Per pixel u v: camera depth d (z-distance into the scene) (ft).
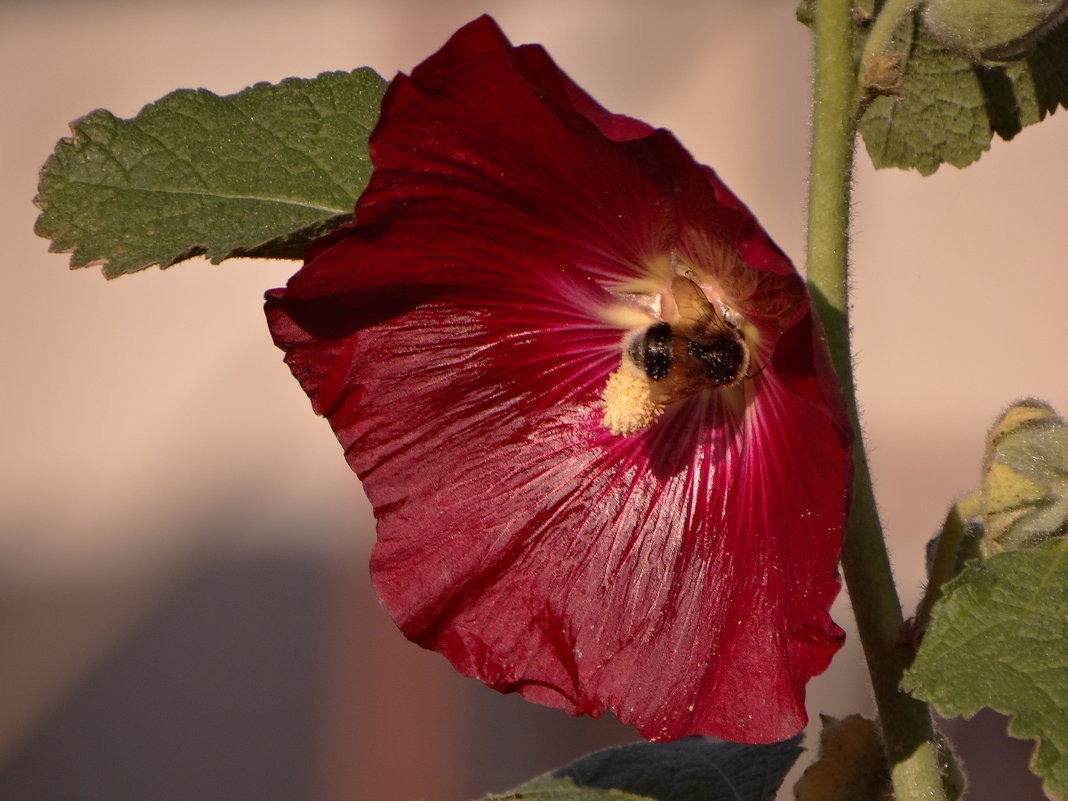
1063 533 1.98
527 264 2.04
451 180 1.97
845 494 1.90
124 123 2.14
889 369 4.34
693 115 4.85
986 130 2.22
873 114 2.23
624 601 2.05
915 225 4.47
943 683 1.93
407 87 1.92
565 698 2.04
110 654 4.91
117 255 2.12
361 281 2.02
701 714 2.00
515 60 1.89
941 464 4.21
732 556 2.03
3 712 4.77
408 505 2.06
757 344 2.05
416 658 4.61
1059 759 1.91
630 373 2.06
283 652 4.77
